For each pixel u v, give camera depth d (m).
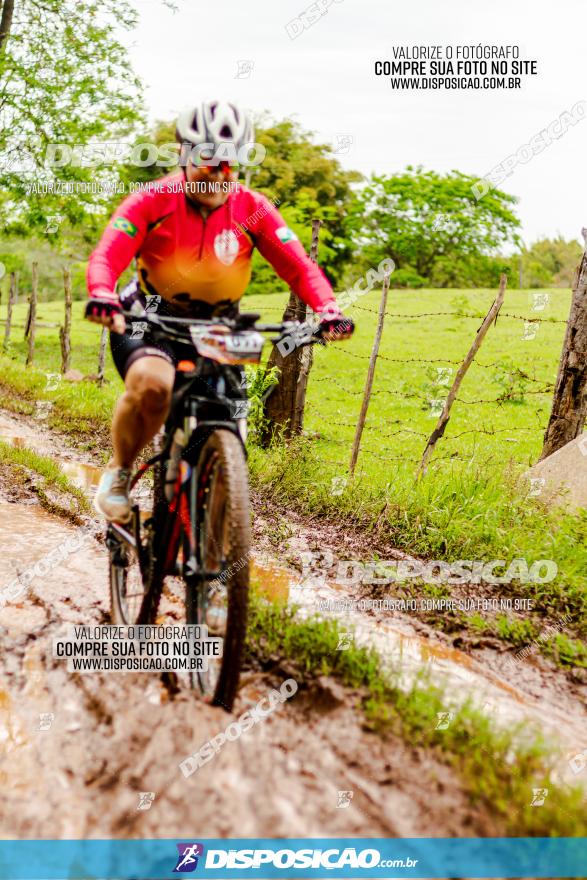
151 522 3.50
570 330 6.98
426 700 3.21
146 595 3.46
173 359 3.18
